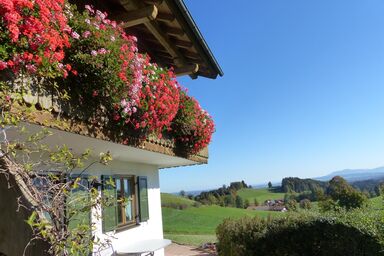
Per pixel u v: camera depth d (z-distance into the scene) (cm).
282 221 940
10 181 280
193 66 877
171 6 626
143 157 776
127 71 472
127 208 824
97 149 585
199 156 934
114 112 491
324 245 855
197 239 1686
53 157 294
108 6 665
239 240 962
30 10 330
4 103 294
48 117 384
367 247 821
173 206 3303
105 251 689
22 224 271
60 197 271
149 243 798
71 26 420
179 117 739
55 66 357
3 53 306
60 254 252
